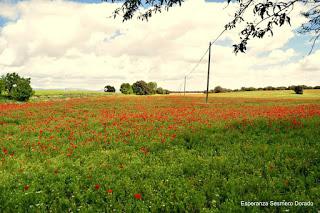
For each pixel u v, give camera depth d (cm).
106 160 1016
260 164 890
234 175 798
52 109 3319
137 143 1301
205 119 2072
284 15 351
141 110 3172
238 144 1173
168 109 3297
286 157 948
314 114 2178
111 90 18500
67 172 870
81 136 1480
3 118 2236
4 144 1255
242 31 388
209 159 966
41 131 1558
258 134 1420
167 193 703
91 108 3556
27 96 6600
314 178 748
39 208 629
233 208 594
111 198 680
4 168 934
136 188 735
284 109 2931
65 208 648
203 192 692
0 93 7088
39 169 909
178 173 850
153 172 859
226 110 2988
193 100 6181
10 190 738
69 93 10944
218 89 17275
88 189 723
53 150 1175
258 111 2728
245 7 377
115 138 1413
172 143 1290
